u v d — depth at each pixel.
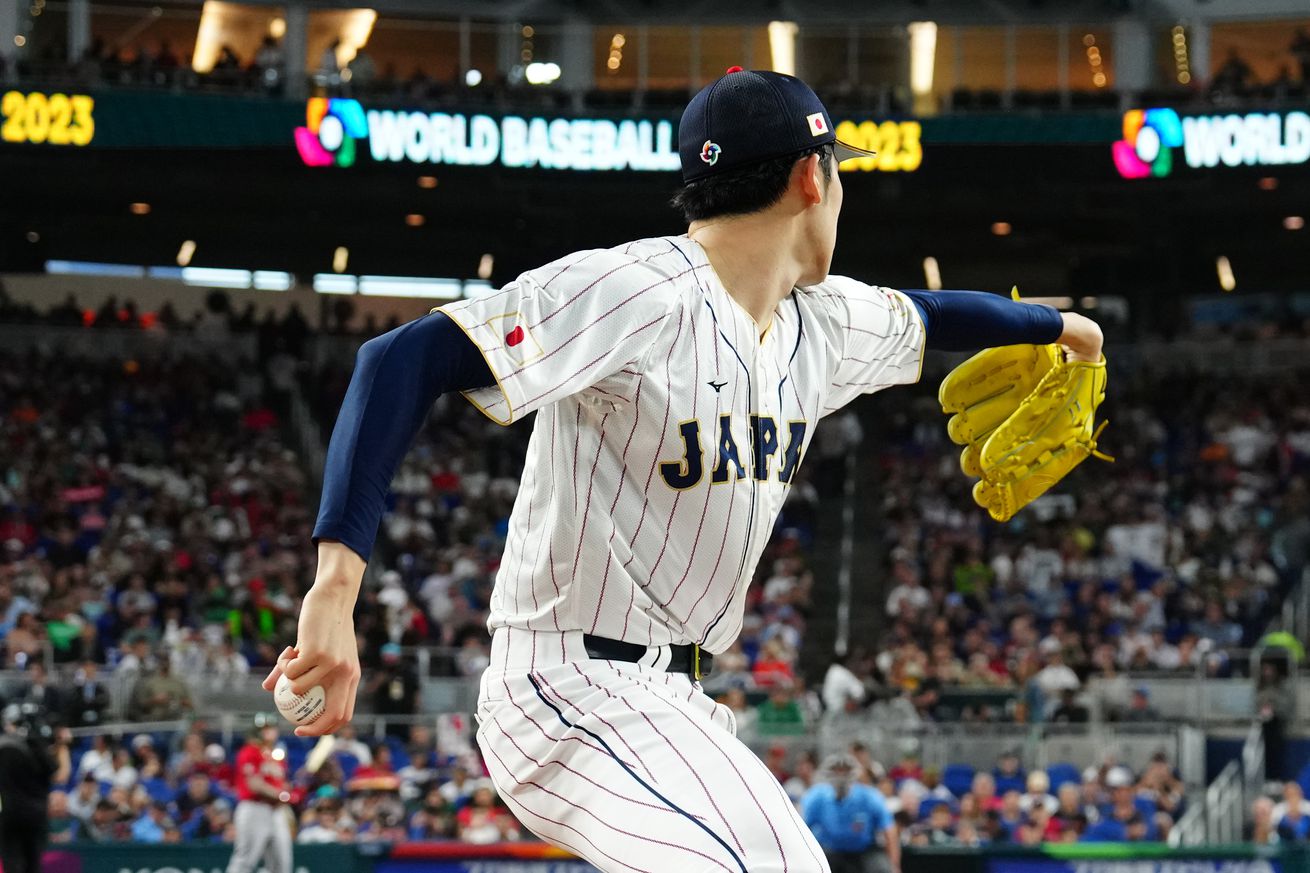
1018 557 33.00
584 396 3.15
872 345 3.68
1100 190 39.59
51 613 27.83
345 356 45.97
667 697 3.18
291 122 35.84
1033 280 47.44
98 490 34.69
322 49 40.84
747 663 26.66
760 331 3.38
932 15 41.41
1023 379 4.29
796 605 32.28
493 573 31.88
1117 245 45.09
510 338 2.99
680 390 3.13
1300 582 32.09
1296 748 24.94
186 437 38.69
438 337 2.95
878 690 25.50
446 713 24.59
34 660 25.09
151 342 43.28
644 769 3.07
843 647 30.30
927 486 37.44
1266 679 25.52
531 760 3.21
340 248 47.44
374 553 33.97
